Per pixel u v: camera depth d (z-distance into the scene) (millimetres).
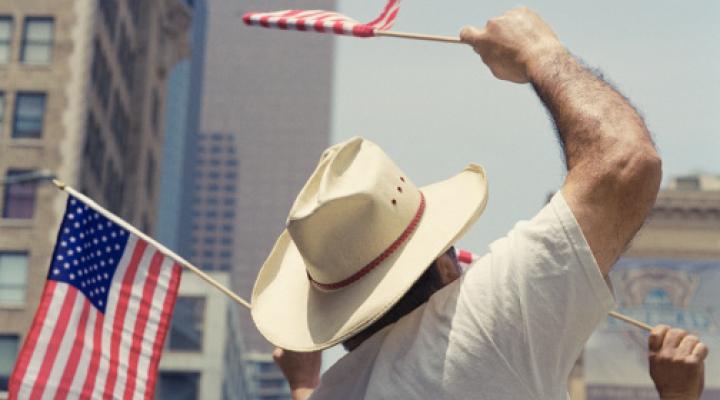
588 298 2656
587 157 2732
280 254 3529
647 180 2674
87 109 63969
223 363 82688
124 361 5555
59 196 62312
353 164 3109
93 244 5598
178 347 87375
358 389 2926
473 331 2732
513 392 2699
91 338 5562
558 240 2666
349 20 3695
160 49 85500
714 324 70500
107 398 5512
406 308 2980
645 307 70125
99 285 5574
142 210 79188
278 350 3869
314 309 3164
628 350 67812
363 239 2988
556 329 2674
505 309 2703
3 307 60844
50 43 64438
